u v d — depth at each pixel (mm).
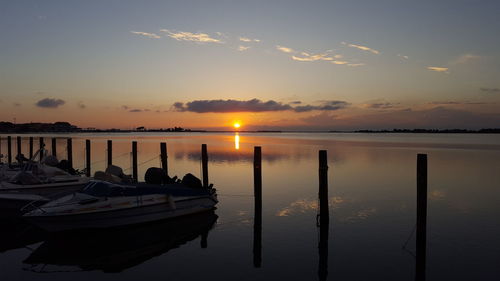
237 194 22984
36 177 17984
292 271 11453
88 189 15391
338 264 11953
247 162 42094
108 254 13039
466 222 16500
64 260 12531
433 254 12727
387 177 29859
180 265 12023
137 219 15578
